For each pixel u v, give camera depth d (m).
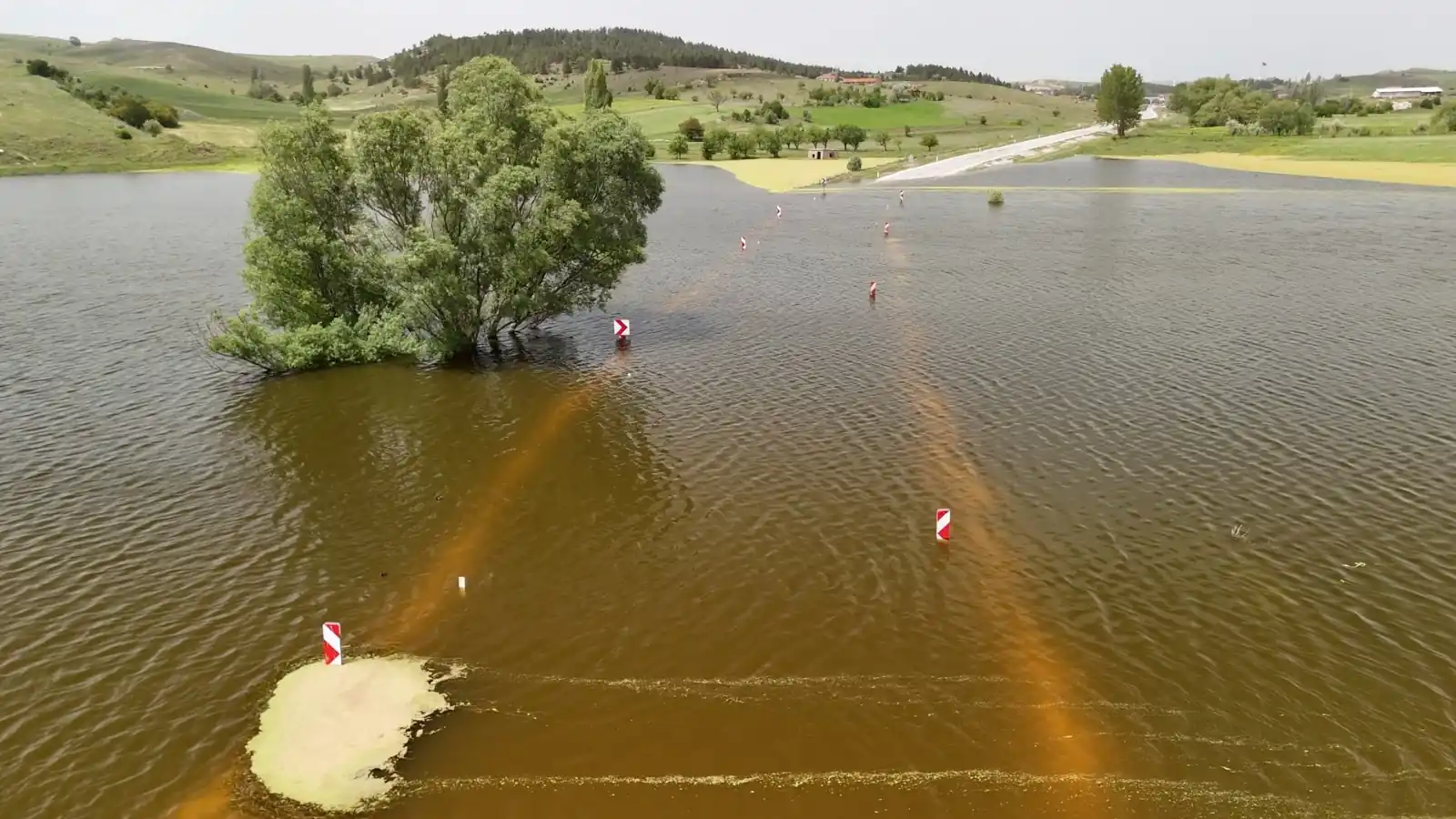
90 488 36.78
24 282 71.56
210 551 32.03
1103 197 114.88
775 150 189.00
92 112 188.00
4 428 42.66
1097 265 74.19
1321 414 41.47
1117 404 43.38
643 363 51.47
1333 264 72.00
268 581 30.16
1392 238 82.38
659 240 90.44
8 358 52.75
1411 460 36.59
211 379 49.72
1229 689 24.22
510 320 57.19
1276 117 190.50
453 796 20.91
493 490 36.66
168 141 180.88
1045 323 57.22
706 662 25.83
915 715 23.47
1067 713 23.42
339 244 52.19
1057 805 20.42
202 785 21.34
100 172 163.62
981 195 121.25
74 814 20.48
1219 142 176.88
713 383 47.94
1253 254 76.81
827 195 125.94
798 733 22.89
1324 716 23.12
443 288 50.44
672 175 157.75
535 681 25.11
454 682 25.08
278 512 34.91
